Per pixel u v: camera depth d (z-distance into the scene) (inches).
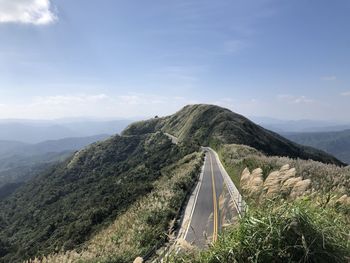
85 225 1723.7
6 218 4451.3
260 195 216.5
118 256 711.7
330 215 198.2
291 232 172.2
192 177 1670.8
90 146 6131.9
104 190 2928.2
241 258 174.2
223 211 232.4
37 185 5580.7
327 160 4886.8
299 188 212.2
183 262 196.9
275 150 4311.0
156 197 1238.9
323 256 165.8
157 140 5497.1
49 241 1881.2
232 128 4293.8
